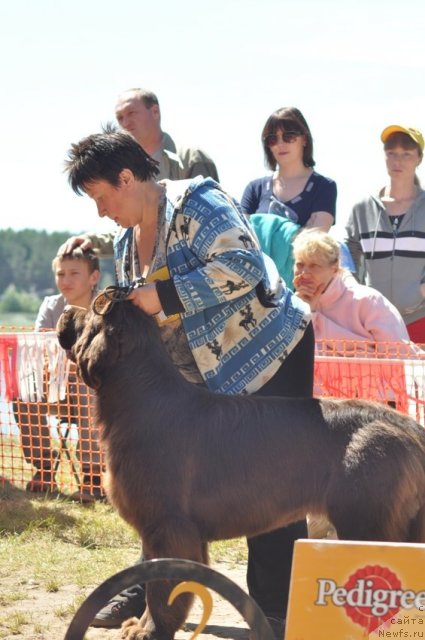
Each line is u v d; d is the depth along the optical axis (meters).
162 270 4.34
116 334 4.07
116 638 4.66
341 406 4.06
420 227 7.80
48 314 8.24
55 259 7.92
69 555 6.14
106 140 4.27
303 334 4.54
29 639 4.66
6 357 8.00
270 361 4.41
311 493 3.97
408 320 7.88
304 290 6.86
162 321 4.34
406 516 3.90
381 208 7.92
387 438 3.92
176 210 4.28
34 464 8.05
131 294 4.15
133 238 4.61
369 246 7.97
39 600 5.27
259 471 3.95
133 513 4.01
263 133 7.80
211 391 4.28
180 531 3.90
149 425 3.99
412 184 7.89
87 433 7.67
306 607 3.08
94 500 7.49
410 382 6.40
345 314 6.88
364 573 3.07
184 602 4.01
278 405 4.08
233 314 4.35
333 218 7.77
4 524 6.78
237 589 3.16
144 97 7.98
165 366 4.12
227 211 4.25
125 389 4.05
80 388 7.84
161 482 3.94
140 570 3.14
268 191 7.91
